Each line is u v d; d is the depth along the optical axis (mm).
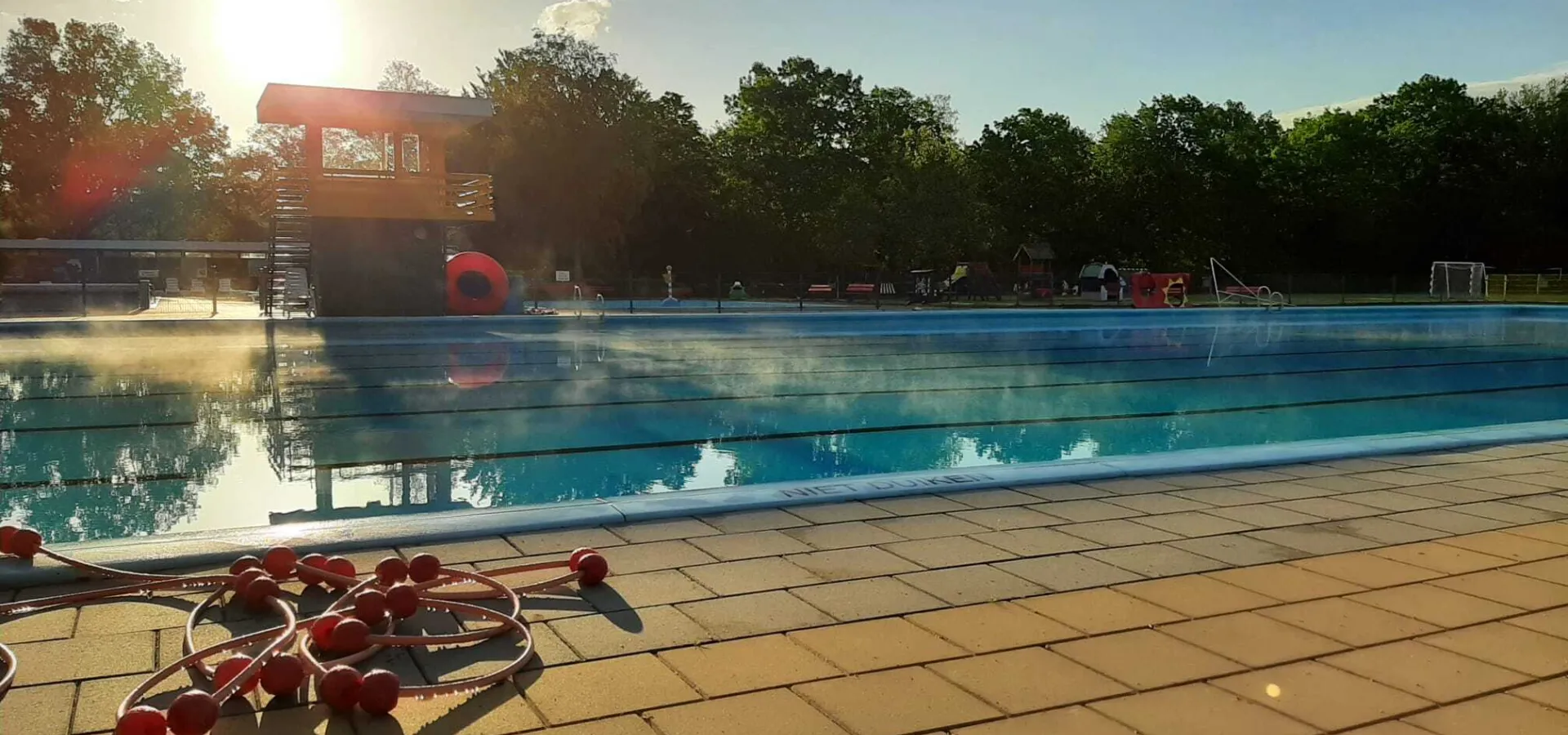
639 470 6883
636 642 2773
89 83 50312
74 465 6680
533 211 41094
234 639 2619
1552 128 53156
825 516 4230
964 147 51000
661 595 3191
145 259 41500
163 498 5812
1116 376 12328
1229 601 3164
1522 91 57969
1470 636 2865
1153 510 4387
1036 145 52938
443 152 19594
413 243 19328
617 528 4016
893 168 43344
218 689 2281
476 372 12086
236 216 56000
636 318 18219
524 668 2576
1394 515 4312
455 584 3285
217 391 10125
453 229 37500
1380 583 3357
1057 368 13305
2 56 48969
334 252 18844
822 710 2340
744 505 4352
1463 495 4711
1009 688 2477
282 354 13711
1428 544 3859
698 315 18594
